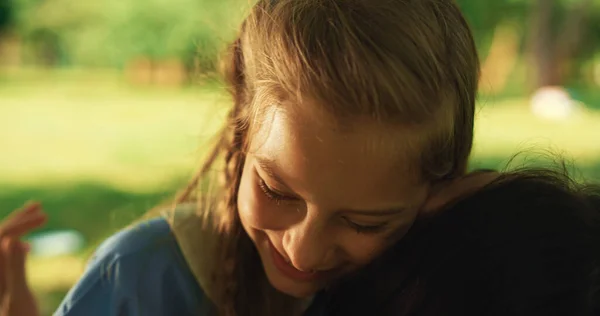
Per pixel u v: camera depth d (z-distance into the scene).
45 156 10.64
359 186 1.01
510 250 0.93
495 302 0.91
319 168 1.00
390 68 0.99
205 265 1.32
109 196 8.02
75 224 6.61
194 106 17.58
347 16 1.04
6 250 1.62
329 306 1.16
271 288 1.35
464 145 1.16
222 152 1.33
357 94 0.97
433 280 0.95
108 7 26.00
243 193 1.16
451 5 1.15
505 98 20.08
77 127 13.80
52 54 31.09
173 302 1.31
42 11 27.06
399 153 1.01
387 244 1.09
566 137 11.89
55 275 5.02
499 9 21.84
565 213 0.97
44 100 18.50
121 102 18.67
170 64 25.41
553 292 0.90
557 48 21.78
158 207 1.60
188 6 24.36
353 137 0.99
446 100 1.05
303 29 1.06
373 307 1.02
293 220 1.09
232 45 1.32
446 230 1.00
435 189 1.12
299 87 1.00
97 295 1.30
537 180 1.04
